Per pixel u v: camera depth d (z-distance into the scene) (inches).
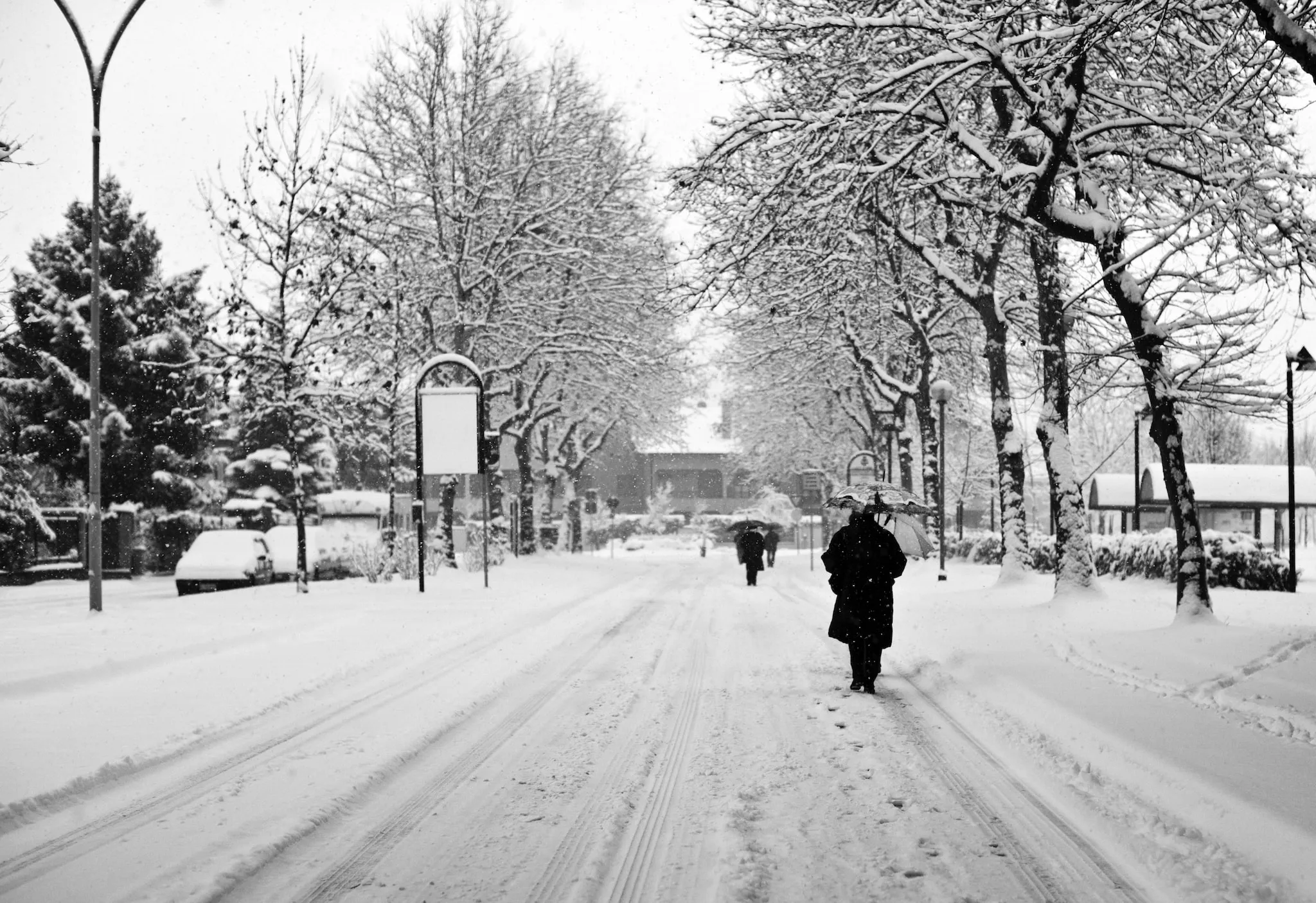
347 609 786.2
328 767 289.9
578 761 302.2
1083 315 695.1
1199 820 229.0
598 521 3243.1
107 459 1724.9
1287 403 609.3
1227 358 528.4
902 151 645.3
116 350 1750.7
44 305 1700.3
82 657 484.1
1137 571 1026.7
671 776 283.9
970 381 1574.8
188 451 1845.5
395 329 1196.5
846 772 287.1
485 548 1097.4
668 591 1131.9
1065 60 509.7
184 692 409.1
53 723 344.2
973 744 323.0
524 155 1519.4
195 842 221.6
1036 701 373.4
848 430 2228.1
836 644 609.3
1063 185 684.1
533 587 1101.1
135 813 244.7
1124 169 674.2
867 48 657.0
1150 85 589.6
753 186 722.8
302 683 433.1
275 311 920.3
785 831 230.8
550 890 194.4
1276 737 305.3
